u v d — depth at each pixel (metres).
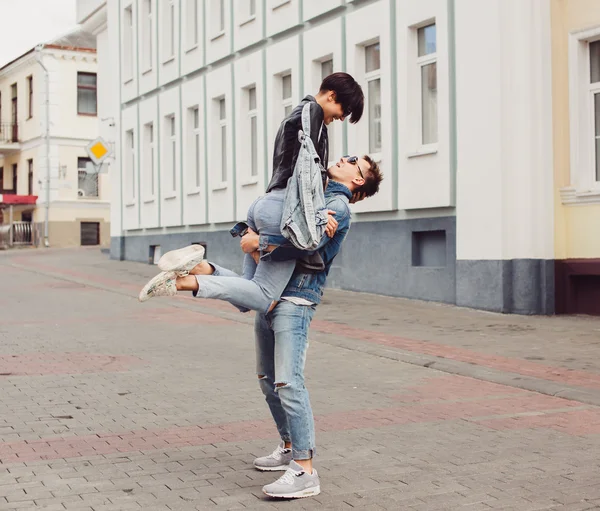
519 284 13.54
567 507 4.64
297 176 4.54
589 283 13.47
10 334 11.84
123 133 28.56
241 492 4.89
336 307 14.51
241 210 21.44
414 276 15.52
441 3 14.74
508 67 13.59
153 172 26.84
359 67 17.06
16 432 6.32
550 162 13.50
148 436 6.23
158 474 5.24
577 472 5.32
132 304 15.82
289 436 5.30
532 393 7.89
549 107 13.49
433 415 6.97
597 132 13.53
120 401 7.46
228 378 8.59
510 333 11.45
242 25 20.98
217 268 4.75
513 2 13.55
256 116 21.03
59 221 40.91
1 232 41.06
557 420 6.79
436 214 15.02
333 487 4.99
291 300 4.78
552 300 13.52
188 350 10.46
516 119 13.56
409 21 15.52
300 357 4.81
